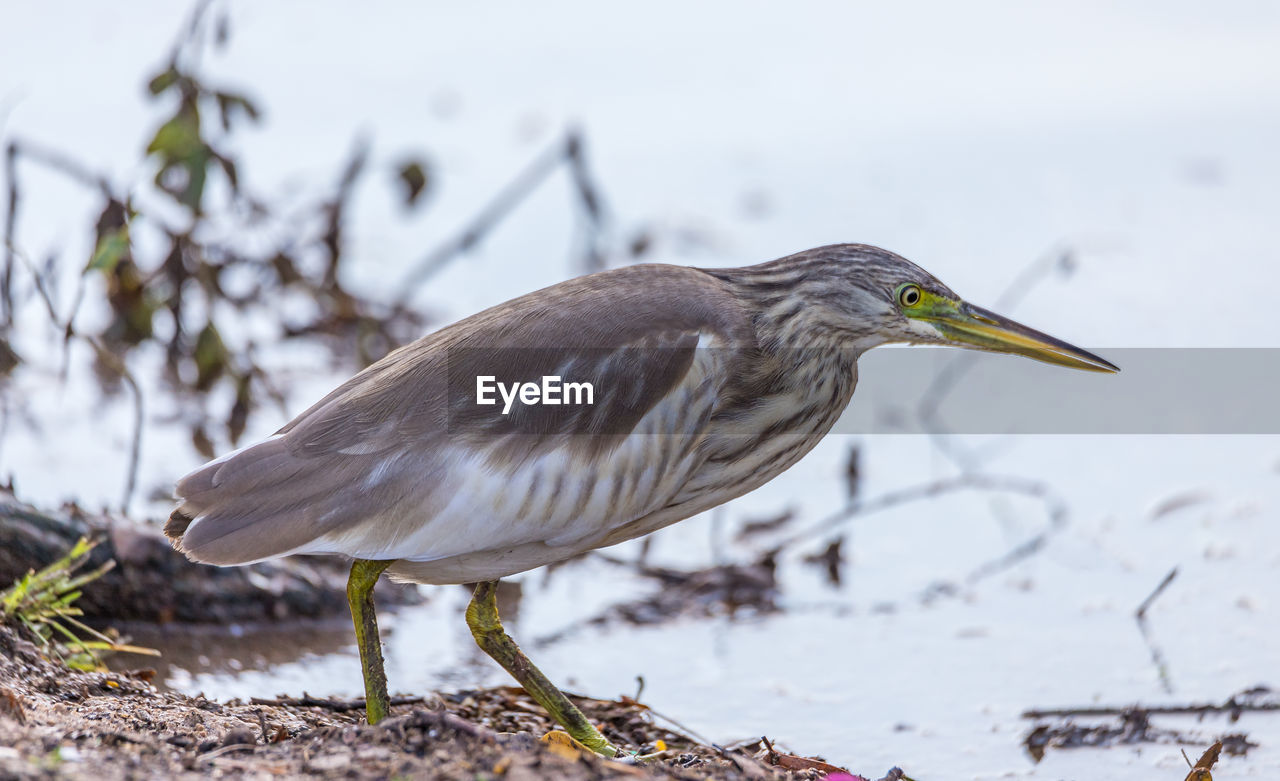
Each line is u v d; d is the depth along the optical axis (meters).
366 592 7.89
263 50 20.70
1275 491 12.41
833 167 19.20
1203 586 10.98
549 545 8.12
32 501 11.07
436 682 9.64
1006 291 16.11
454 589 11.26
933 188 18.73
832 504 12.66
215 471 7.62
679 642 10.41
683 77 21.31
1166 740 8.88
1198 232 17.58
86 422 13.19
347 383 8.08
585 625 10.65
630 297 8.26
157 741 6.99
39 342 14.52
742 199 18.34
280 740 7.49
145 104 18.62
